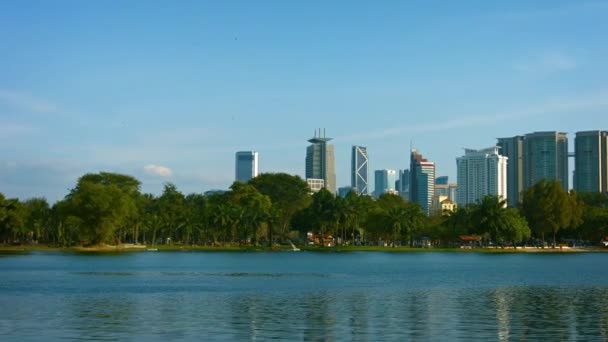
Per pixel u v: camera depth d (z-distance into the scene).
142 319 57.84
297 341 47.78
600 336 49.88
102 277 109.88
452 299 74.69
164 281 101.31
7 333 50.44
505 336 49.84
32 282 98.62
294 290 85.88
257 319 58.03
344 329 52.88
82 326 53.84
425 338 49.00
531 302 71.56
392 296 78.12
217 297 76.50
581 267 148.75
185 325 54.59
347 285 94.25
